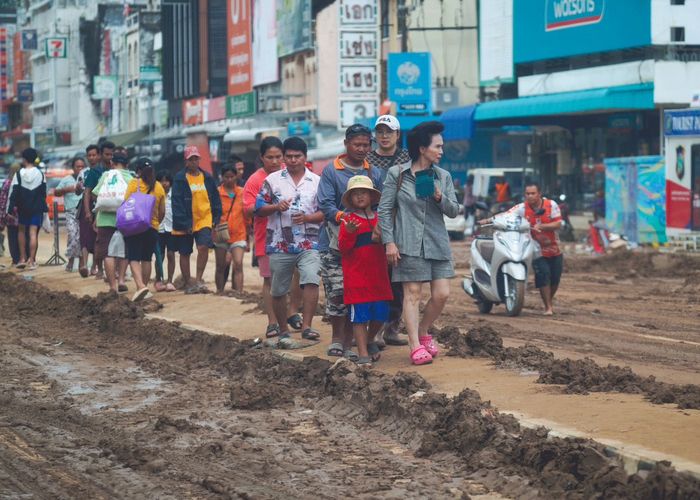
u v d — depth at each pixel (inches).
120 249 1099.9
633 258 1627.7
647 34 2037.4
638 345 818.2
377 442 539.2
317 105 3567.9
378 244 660.7
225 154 3678.6
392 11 3262.8
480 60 2664.9
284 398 634.8
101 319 976.3
